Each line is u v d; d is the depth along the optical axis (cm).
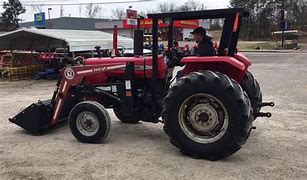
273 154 540
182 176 458
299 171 475
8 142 611
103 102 647
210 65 541
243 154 540
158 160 515
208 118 513
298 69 1881
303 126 702
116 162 509
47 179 455
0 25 7694
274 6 7506
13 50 1753
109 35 1973
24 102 991
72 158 528
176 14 545
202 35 550
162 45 628
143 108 615
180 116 523
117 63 618
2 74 1593
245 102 493
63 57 1560
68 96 655
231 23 528
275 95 1055
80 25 6750
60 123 711
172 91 523
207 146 508
